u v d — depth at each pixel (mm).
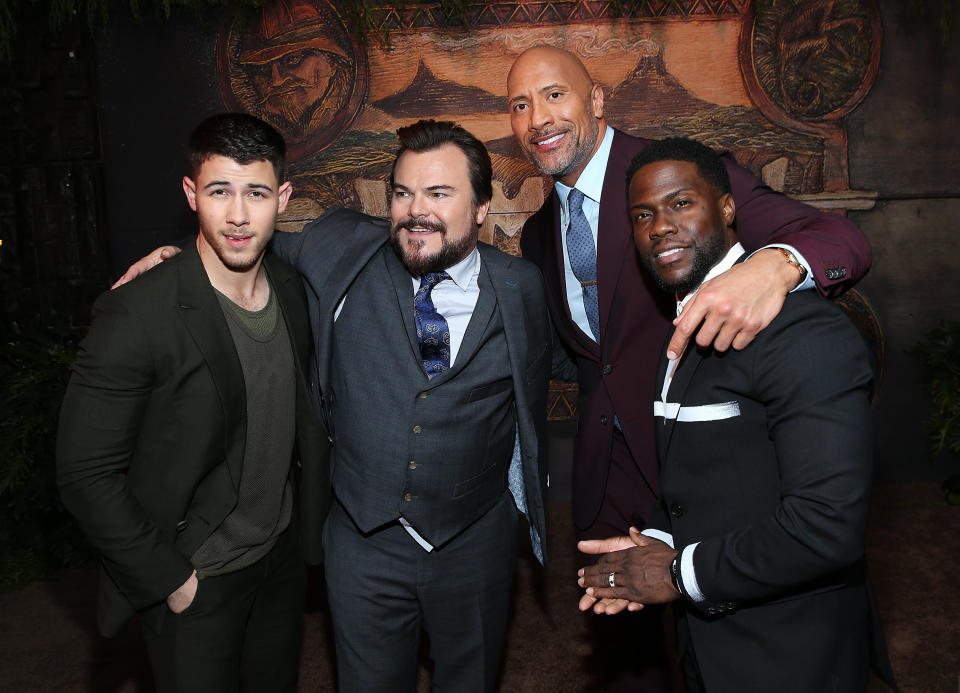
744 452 1411
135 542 1595
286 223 4113
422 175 1757
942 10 3912
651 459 2086
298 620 2006
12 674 2764
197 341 1607
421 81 4012
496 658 2035
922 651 2701
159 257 1811
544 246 2326
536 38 3973
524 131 2150
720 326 1328
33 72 3922
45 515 3633
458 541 1908
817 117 4055
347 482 1898
